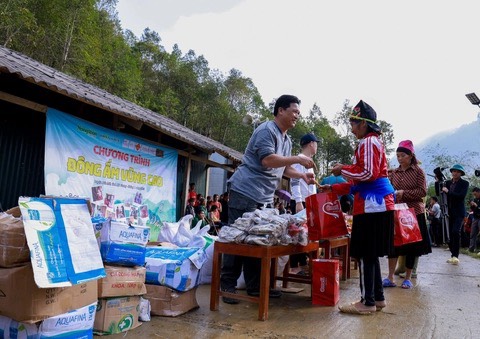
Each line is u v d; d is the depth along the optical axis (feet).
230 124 135.23
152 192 24.47
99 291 7.98
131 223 9.33
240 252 10.18
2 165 16.74
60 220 6.93
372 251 10.30
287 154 12.92
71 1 64.85
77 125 18.67
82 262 6.95
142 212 17.10
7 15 54.60
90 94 19.12
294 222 11.25
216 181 55.36
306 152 16.57
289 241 10.84
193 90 136.05
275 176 12.46
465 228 36.88
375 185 10.34
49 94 18.93
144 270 9.06
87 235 7.33
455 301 12.50
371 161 9.99
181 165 30.22
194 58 151.74
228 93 147.74
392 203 10.52
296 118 12.27
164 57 141.79
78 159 18.79
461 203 22.95
